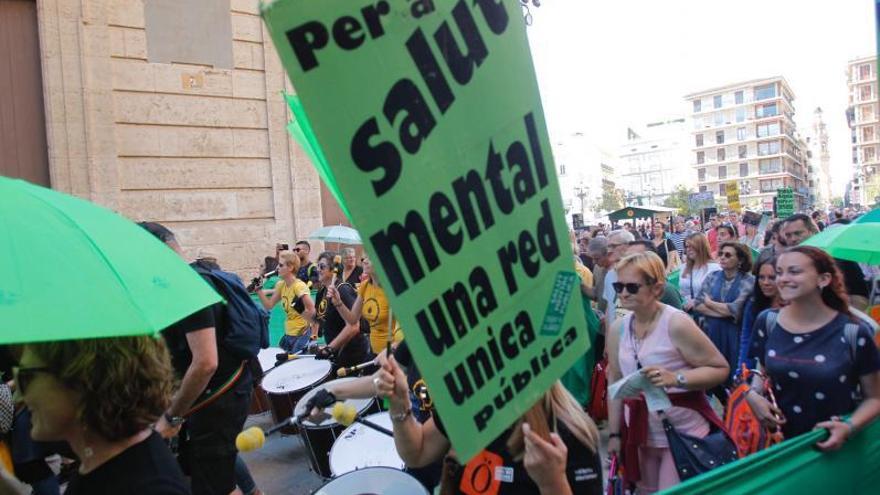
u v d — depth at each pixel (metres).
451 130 1.38
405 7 1.29
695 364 2.92
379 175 1.26
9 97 9.47
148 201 10.22
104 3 9.84
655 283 3.02
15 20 9.50
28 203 1.56
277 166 11.33
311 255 11.55
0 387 3.00
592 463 1.86
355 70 1.22
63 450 3.17
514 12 1.49
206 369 2.89
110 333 1.38
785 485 2.43
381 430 3.21
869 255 3.74
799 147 144.50
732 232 7.70
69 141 9.60
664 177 137.38
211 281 3.33
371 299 4.91
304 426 3.70
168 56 10.25
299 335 6.76
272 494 4.57
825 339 2.80
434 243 1.35
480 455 1.90
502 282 1.49
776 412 2.89
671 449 2.81
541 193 1.57
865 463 2.76
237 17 10.95
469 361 1.42
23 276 1.38
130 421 1.57
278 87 11.30
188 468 3.33
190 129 10.55
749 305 4.11
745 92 121.31
